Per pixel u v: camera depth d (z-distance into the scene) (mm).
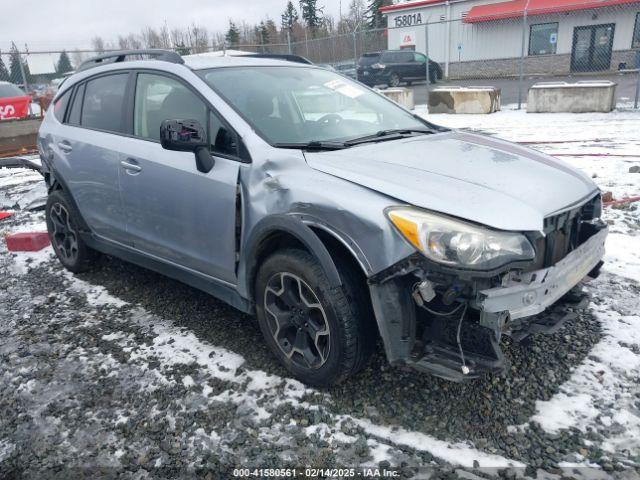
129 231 3762
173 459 2387
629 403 2568
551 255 2504
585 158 7773
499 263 2229
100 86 4082
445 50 27797
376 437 2441
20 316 3842
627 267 4027
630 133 9742
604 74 24156
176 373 3008
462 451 2328
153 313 3758
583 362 2885
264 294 2896
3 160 5453
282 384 2855
